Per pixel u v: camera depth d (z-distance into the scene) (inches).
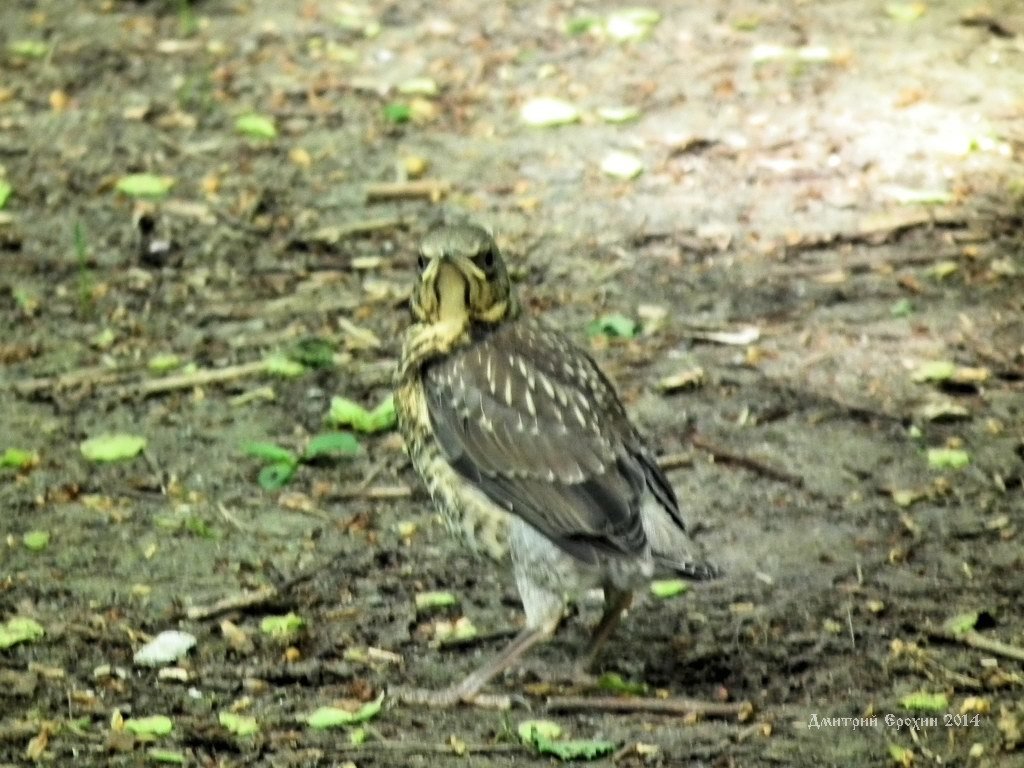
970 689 374.9
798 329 523.2
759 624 397.7
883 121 638.5
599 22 720.3
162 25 723.4
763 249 565.6
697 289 545.6
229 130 641.6
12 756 353.4
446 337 386.0
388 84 673.6
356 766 350.3
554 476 367.6
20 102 660.1
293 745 357.1
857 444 468.4
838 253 563.2
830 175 605.9
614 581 361.7
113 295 545.3
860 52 693.3
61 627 395.5
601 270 556.7
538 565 370.3
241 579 416.5
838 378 498.9
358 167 617.6
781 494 448.1
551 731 359.9
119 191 600.1
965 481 452.4
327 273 557.6
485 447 372.8
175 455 467.8
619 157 617.0
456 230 386.6
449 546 430.0
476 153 625.6
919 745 355.6
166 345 520.4
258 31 717.3
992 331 520.7
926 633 392.8
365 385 500.1
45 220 584.7
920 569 417.4
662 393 492.7
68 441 473.4
